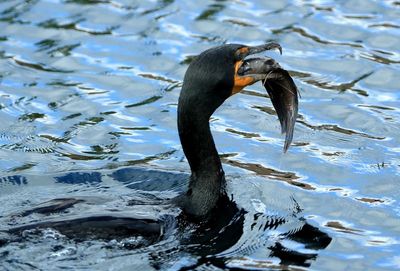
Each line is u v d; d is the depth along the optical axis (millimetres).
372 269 10859
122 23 16734
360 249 11211
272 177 12750
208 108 11555
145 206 11461
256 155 13383
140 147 13734
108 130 14148
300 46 15961
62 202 11367
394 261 11008
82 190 12305
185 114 11547
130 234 10922
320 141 13672
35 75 15508
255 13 16875
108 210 11219
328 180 12711
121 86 15195
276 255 10977
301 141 13695
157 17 16875
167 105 14719
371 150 13398
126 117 14453
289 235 11383
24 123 14336
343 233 11500
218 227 11352
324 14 16766
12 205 11656
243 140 13781
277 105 11961
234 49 11617
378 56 15672
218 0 17297
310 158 13242
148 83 15242
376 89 14891
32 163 13305
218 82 11508
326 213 11922
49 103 14812
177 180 12641
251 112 14484
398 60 15555
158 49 16047
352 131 13906
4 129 14195
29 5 17297
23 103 14812
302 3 17109
